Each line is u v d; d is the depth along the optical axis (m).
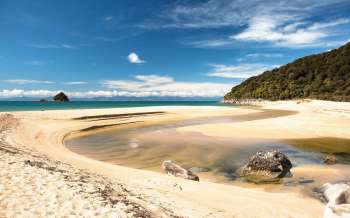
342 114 35.38
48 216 5.84
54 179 8.22
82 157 15.66
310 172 12.95
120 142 21.14
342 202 7.12
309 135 22.45
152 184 10.10
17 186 7.36
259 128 26.09
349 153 16.70
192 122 34.06
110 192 7.95
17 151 12.95
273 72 145.12
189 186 10.19
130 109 54.66
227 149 17.95
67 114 38.25
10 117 29.33
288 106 71.19
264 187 11.11
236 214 7.59
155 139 22.08
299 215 7.99
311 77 115.31
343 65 109.25
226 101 159.50
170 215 6.79
